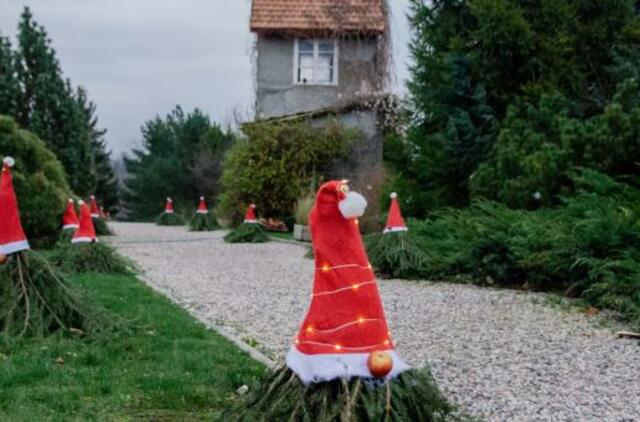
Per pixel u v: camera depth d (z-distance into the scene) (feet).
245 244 62.08
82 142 102.94
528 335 25.26
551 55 48.60
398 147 56.85
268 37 80.79
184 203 152.87
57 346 21.72
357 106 77.66
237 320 27.86
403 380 13.42
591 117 45.32
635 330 25.82
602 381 19.61
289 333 25.46
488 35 48.83
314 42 80.48
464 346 23.62
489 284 37.60
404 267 39.60
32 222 52.90
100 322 24.04
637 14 53.57
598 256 31.99
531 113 44.88
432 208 51.52
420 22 58.70
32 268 23.59
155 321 26.21
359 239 13.75
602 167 38.40
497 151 44.93
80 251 39.81
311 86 80.53
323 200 13.61
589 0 50.57
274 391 13.74
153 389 17.89
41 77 95.30
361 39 79.41
